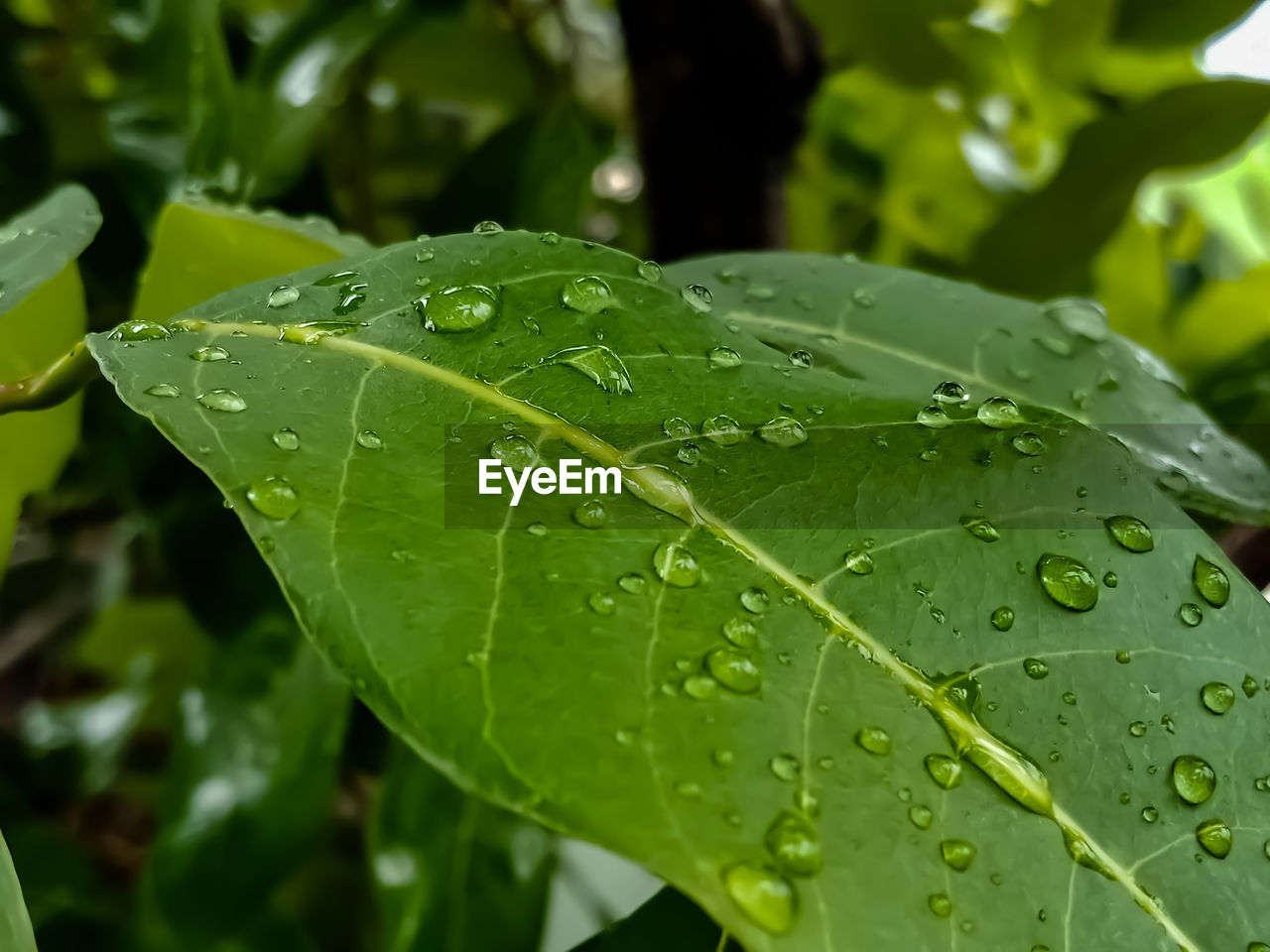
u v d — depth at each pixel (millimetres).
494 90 294
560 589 108
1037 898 103
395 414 118
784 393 125
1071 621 115
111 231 224
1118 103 265
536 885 194
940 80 260
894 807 103
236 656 205
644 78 226
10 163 227
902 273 164
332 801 218
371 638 103
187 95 228
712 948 128
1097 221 242
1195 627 116
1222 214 359
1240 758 111
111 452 213
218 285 155
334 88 242
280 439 114
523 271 131
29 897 238
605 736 101
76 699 340
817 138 292
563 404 121
